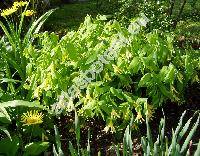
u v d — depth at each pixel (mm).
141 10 6164
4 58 4262
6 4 7777
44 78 3811
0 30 7449
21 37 6887
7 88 4172
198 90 4480
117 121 3861
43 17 5445
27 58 4598
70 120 4133
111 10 8109
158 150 2432
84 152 2629
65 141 3973
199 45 5898
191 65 3871
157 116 4172
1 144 3480
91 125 4086
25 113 3562
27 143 3783
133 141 3850
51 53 3865
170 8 6945
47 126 4055
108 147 3814
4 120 3658
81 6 8961
